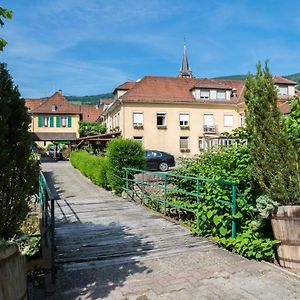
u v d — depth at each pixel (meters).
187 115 40.28
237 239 6.06
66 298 4.43
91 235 7.48
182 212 9.40
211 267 5.38
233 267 5.36
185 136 39.91
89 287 4.74
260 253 5.60
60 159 41.69
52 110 54.53
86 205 11.68
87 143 40.88
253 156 5.51
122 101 38.16
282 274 5.03
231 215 6.33
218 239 6.40
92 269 5.39
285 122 5.55
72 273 5.24
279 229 5.24
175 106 39.81
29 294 4.59
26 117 3.79
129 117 38.44
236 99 42.53
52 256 4.84
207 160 9.22
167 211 10.05
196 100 40.41
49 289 4.57
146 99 38.91
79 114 54.88
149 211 10.45
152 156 25.64
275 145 5.24
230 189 6.75
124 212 10.33
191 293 4.49
